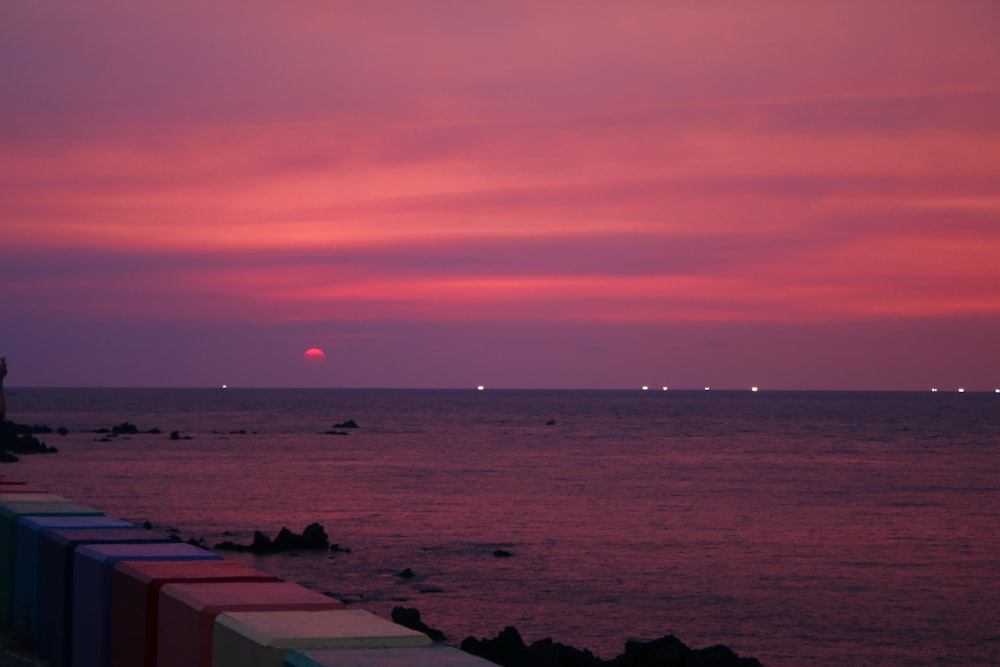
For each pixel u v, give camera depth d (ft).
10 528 32.83
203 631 19.45
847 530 157.07
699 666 68.64
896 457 316.19
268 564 118.62
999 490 218.18
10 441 282.15
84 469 238.07
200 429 440.04
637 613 97.30
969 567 125.18
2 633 32.45
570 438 406.00
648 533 150.20
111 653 24.20
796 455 321.93
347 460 281.33
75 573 26.73
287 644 16.99
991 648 86.43
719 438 415.44
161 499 182.80
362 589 105.50
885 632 91.66
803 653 84.28
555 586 109.09
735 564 125.18
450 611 96.07
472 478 232.73
